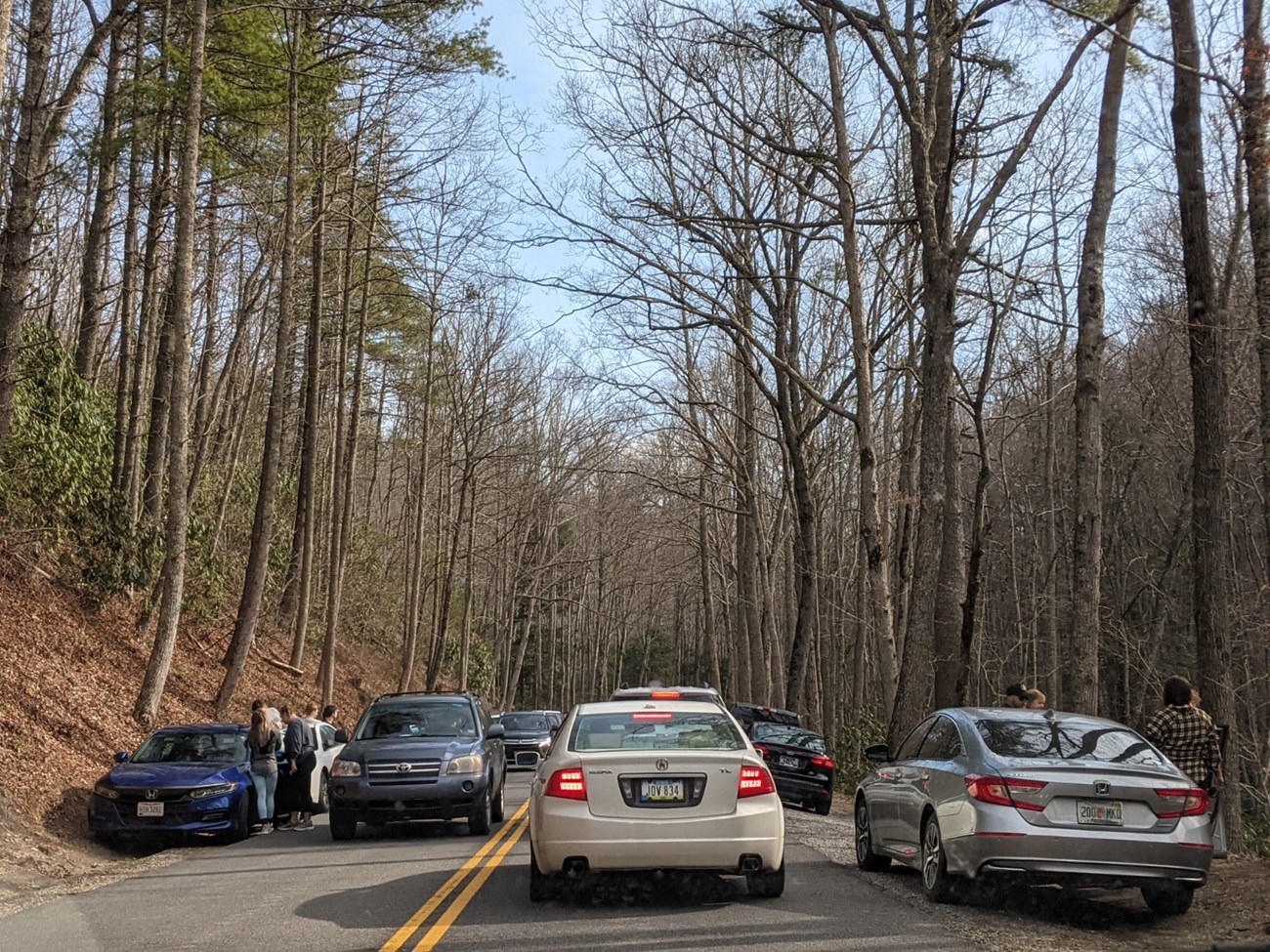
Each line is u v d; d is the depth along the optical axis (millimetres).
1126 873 8000
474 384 43406
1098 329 14820
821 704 41094
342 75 22891
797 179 23547
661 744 9062
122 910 9180
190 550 26266
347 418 43562
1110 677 37344
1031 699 13305
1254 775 22922
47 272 29078
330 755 18312
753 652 35406
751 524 37188
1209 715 12156
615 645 86562
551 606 71125
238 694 25703
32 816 13539
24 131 14852
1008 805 8203
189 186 19062
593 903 8906
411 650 37375
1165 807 8180
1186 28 12430
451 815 14062
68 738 16719
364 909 8820
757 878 8969
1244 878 9797
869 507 22516
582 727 9320
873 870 10938
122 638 22984
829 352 36656
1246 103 11102
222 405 34500
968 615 18594
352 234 31031
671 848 8336
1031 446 40250
